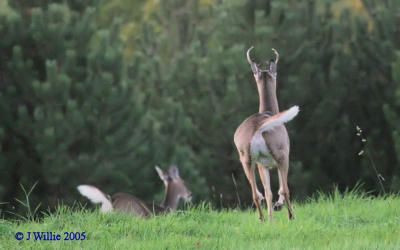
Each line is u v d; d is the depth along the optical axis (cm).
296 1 5316
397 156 4712
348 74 5131
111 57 4344
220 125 4984
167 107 5150
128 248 1777
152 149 4562
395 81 4825
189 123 5009
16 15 4272
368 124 5203
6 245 1819
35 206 4200
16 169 4219
